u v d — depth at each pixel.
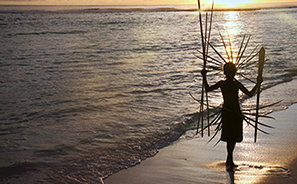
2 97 7.87
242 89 3.76
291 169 3.76
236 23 41.25
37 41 20.95
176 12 68.69
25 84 9.30
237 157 4.22
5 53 15.65
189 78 10.02
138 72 11.00
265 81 9.38
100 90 8.52
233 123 3.77
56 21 39.41
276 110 6.55
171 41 21.58
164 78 10.02
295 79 9.73
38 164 4.25
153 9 84.00
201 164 4.11
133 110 6.71
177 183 3.62
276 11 75.62
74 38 22.97
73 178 3.85
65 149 4.73
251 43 20.19
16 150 4.72
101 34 25.94
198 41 21.78
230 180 3.52
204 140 5.06
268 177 3.53
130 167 4.12
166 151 4.63
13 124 5.95
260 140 4.84
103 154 4.53
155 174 3.89
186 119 6.05
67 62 13.16
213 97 7.77
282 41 20.75
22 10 64.88
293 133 5.14
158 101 7.43
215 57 14.51
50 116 6.41
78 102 7.39
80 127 5.70
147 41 21.44
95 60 13.69
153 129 5.54
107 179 3.81
